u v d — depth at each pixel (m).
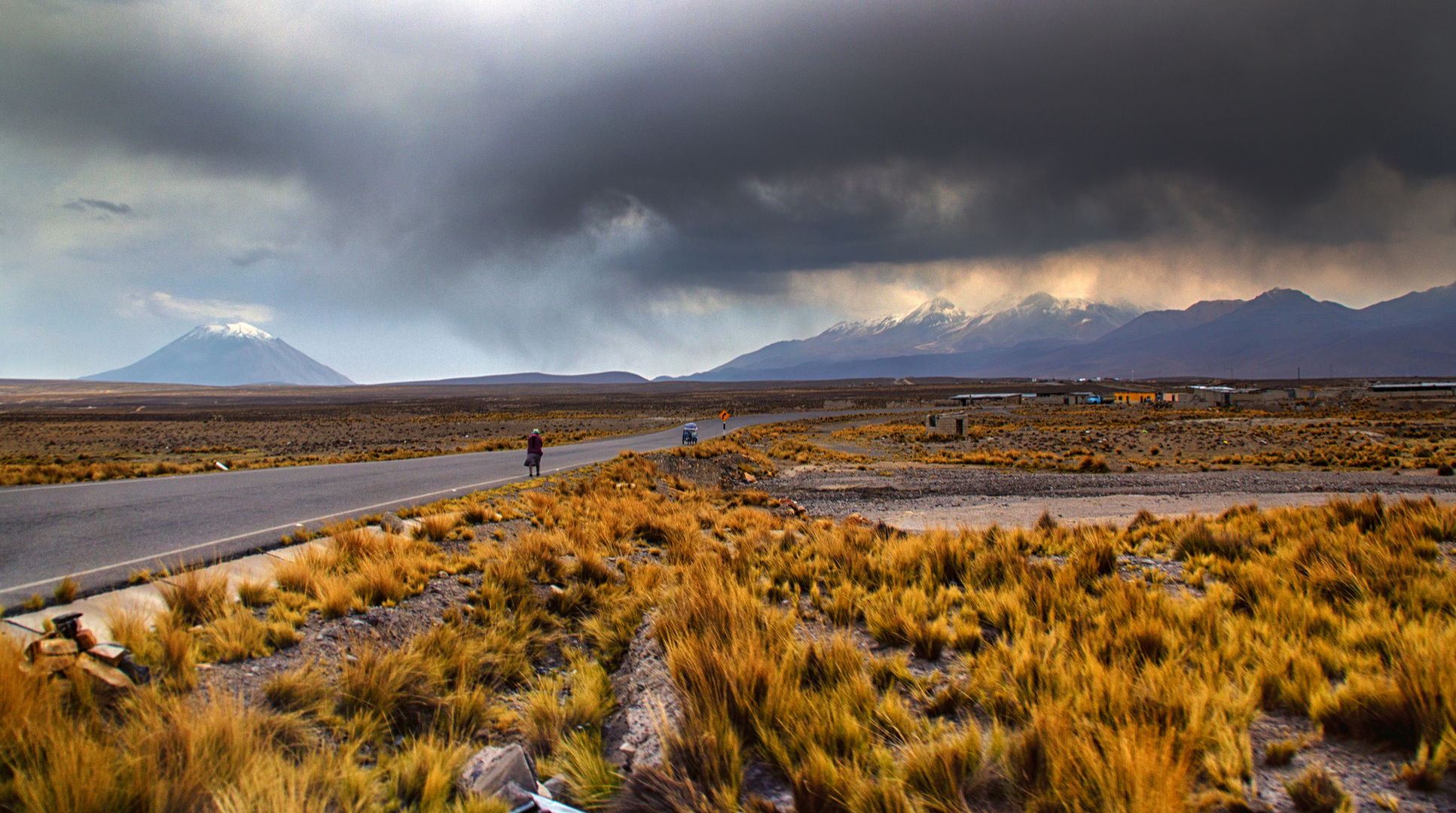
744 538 10.58
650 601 7.35
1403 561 7.21
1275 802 3.37
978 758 3.81
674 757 3.99
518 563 7.89
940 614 6.64
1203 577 7.91
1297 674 4.58
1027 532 11.45
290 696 4.67
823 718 4.26
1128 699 4.21
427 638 5.75
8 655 4.11
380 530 10.16
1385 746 3.86
